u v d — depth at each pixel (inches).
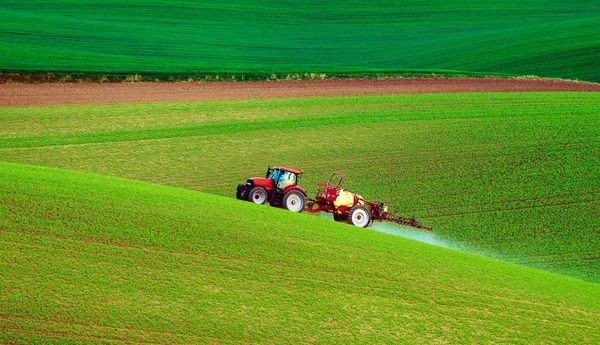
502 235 1350.9
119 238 912.3
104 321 746.2
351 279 898.7
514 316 882.8
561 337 849.5
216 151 1675.7
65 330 724.7
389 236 1093.1
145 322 755.4
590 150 1756.9
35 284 788.0
